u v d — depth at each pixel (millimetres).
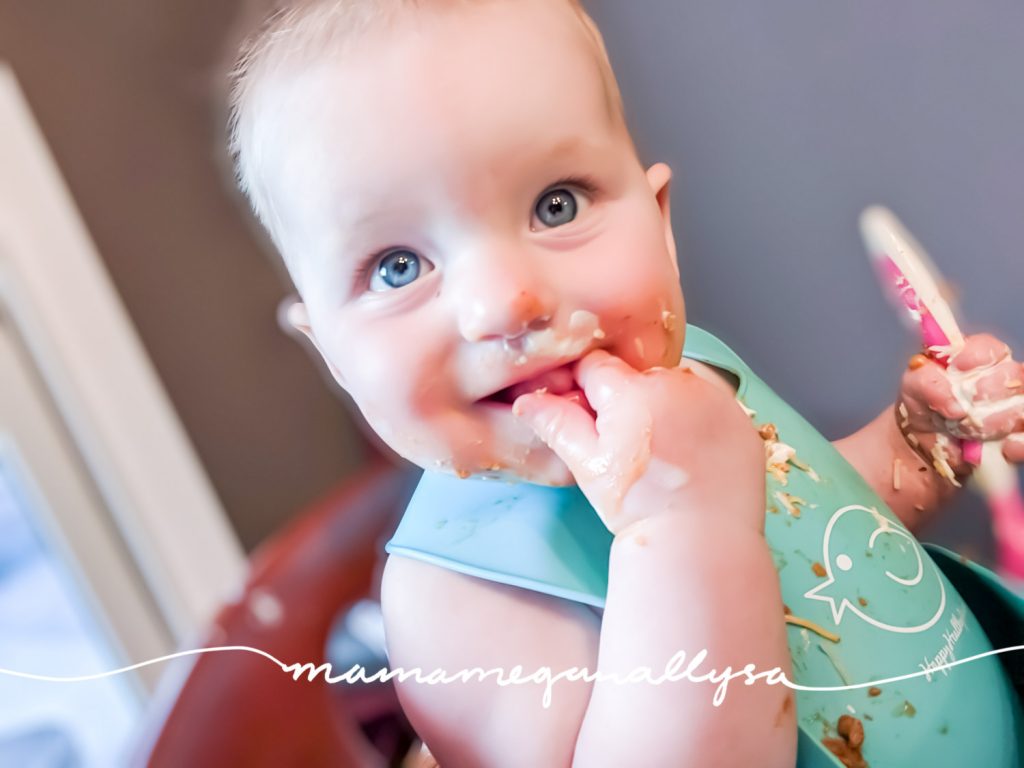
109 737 1548
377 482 1077
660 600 522
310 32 583
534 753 583
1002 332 1124
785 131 1270
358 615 1137
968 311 1139
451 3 567
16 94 1474
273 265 1655
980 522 1076
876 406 1270
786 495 713
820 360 1310
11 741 1514
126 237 1576
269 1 675
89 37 1501
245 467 1707
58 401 1542
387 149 541
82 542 1565
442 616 619
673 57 1346
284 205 594
